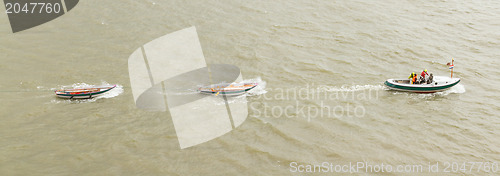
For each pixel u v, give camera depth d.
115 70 35.25
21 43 38.28
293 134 28.53
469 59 37.72
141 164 25.72
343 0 48.59
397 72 35.72
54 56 36.72
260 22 43.47
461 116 30.52
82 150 26.70
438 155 26.84
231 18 44.12
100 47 38.28
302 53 38.12
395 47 39.34
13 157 25.92
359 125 29.47
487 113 30.84
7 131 28.12
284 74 35.19
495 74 35.59
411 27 43.00
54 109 30.55
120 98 31.95
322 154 26.83
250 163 26.02
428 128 29.28
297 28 42.44
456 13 45.97
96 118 29.73
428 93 33.41
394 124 29.69
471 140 28.11
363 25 43.28
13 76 33.84
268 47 39.03
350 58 37.53
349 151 27.09
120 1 46.81
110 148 26.94
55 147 26.89
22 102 31.11
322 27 42.75
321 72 35.50
